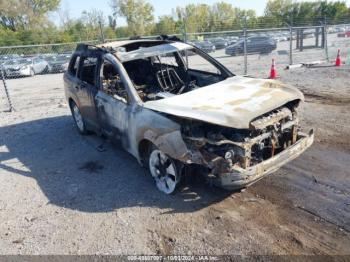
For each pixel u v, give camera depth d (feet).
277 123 14.35
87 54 21.63
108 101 18.57
